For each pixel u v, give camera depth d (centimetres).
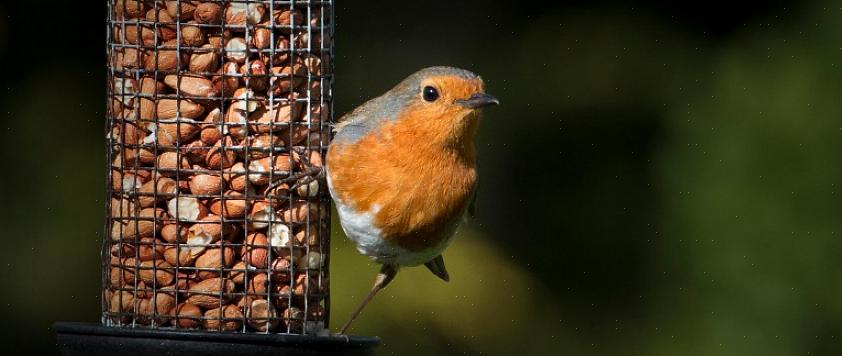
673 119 1483
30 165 1333
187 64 870
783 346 1398
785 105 1435
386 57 1553
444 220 893
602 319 1443
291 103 884
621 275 1459
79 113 1351
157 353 786
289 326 883
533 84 1539
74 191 1330
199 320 865
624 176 1487
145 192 869
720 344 1412
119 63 878
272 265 879
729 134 1448
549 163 1512
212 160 870
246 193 874
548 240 1481
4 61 1353
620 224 1471
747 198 1426
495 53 1566
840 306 1395
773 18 1485
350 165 876
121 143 873
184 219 867
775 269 1411
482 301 1399
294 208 889
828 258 1399
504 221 1491
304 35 893
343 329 926
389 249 896
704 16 1520
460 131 876
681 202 1452
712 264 1430
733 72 1465
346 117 909
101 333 793
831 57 1441
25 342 1319
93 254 1328
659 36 1525
